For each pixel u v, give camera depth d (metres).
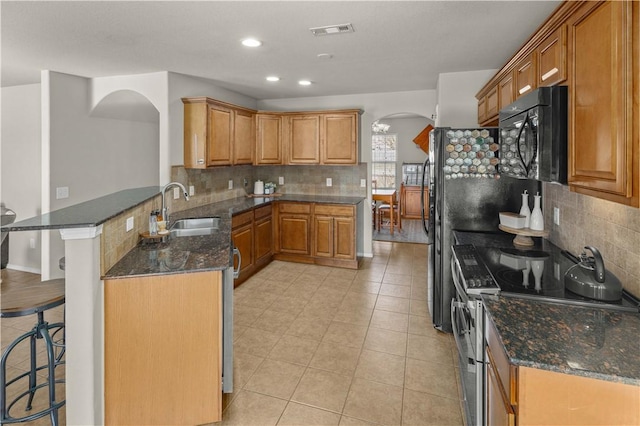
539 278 1.82
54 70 3.64
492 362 1.44
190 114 3.89
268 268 4.76
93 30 2.55
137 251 2.28
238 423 1.97
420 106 4.88
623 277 1.65
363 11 2.26
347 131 4.86
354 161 4.85
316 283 4.21
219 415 1.96
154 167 5.09
